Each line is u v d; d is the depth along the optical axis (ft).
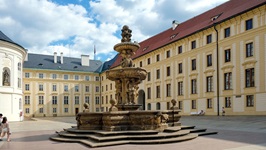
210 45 118.93
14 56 124.98
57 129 70.13
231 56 108.06
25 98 209.67
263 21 94.79
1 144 40.24
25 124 98.27
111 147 33.73
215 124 73.26
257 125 65.41
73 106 229.04
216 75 115.24
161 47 152.15
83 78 236.43
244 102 101.14
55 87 222.69
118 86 52.26
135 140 37.37
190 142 37.60
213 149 31.89
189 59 132.36
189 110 131.03
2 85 118.21
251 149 31.86
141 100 179.52
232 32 108.06
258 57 96.32
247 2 107.86
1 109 116.47
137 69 49.55
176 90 141.18
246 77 101.55
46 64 223.71
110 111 43.42
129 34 54.34
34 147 35.88
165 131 43.70
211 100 118.01
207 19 130.41
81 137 40.93
